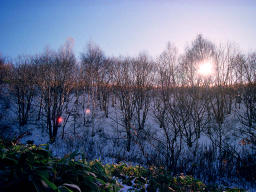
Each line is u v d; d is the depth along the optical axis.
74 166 3.50
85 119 21.69
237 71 18.03
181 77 15.99
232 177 9.30
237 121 16.45
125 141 16.33
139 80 19.69
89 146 15.55
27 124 20.14
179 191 5.02
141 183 5.11
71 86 20.03
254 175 8.89
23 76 20.47
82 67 23.28
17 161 2.75
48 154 3.35
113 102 25.66
